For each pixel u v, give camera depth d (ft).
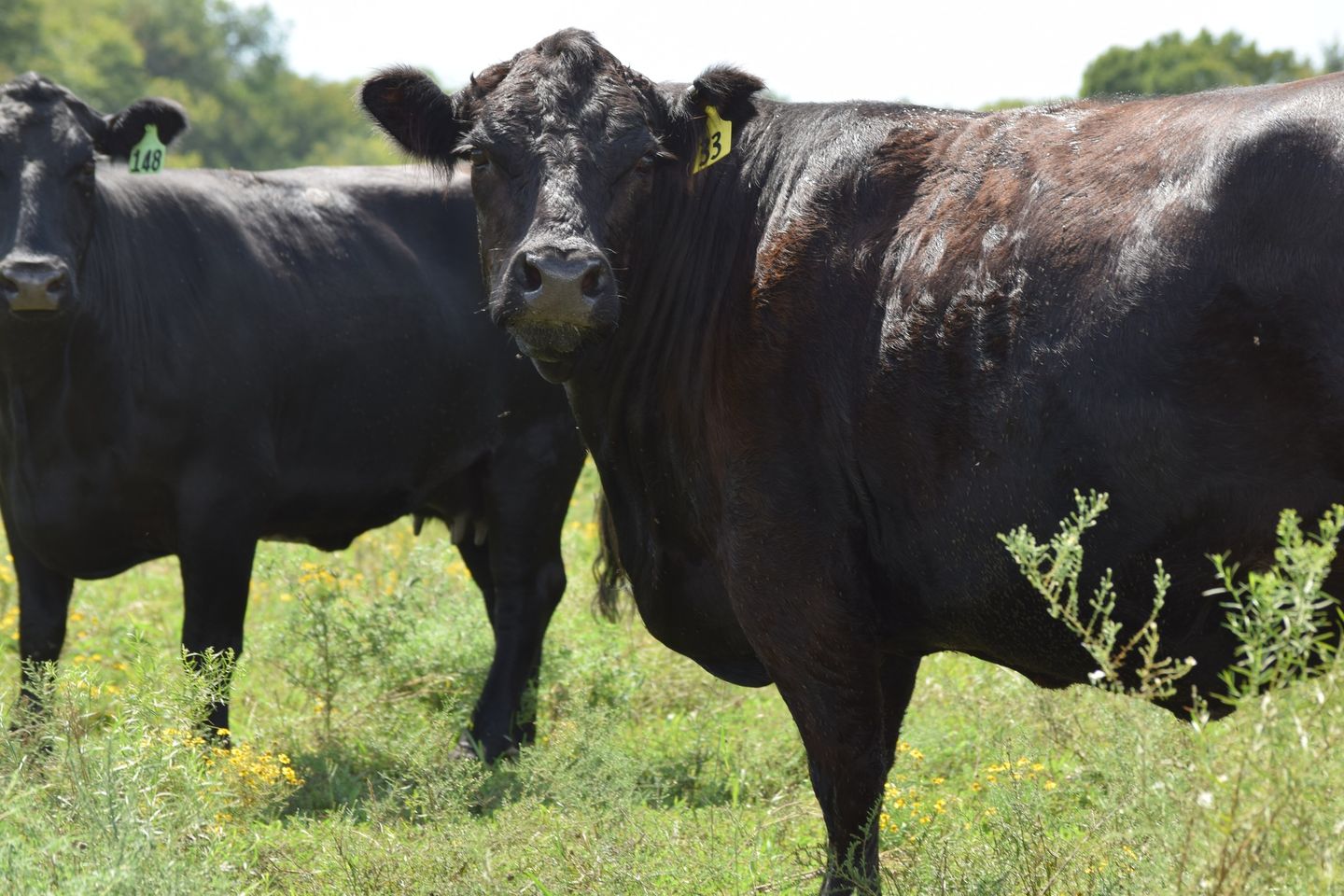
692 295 16.99
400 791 20.31
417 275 27.40
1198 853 11.95
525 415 27.66
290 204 26.84
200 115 377.09
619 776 20.13
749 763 22.94
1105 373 13.53
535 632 27.09
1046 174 14.52
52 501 24.13
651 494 17.66
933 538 14.97
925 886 16.07
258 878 17.35
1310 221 12.76
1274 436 12.96
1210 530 13.37
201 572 24.58
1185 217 13.35
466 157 17.16
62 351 23.36
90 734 18.61
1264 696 11.48
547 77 16.67
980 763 21.49
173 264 24.67
